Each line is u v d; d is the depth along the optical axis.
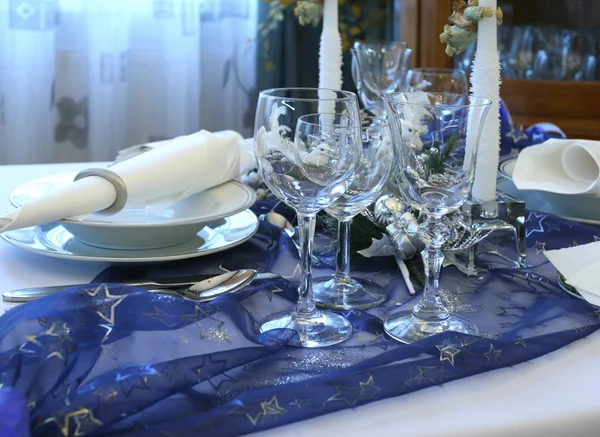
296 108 0.56
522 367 0.53
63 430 0.41
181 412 0.45
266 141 0.58
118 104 2.26
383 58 1.08
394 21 2.40
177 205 0.82
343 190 0.59
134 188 0.73
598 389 0.50
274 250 0.78
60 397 0.43
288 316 0.61
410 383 0.49
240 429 0.43
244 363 0.50
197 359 0.48
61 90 2.22
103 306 0.51
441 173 0.59
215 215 0.73
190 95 2.32
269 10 2.31
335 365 0.53
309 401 0.45
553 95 1.92
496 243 0.78
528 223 0.87
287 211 0.89
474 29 0.74
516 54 1.92
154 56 2.27
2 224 0.65
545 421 0.46
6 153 2.19
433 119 0.59
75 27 2.18
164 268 0.72
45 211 0.67
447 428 0.45
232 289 0.65
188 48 2.27
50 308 0.50
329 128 0.57
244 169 1.02
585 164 0.88
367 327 0.60
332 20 0.93
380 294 0.68
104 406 0.43
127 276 0.70
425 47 2.11
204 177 0.81
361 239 0.74
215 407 0.46
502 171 0.96
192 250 0.73
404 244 0.71
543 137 1.24
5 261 0.73
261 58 2.36
